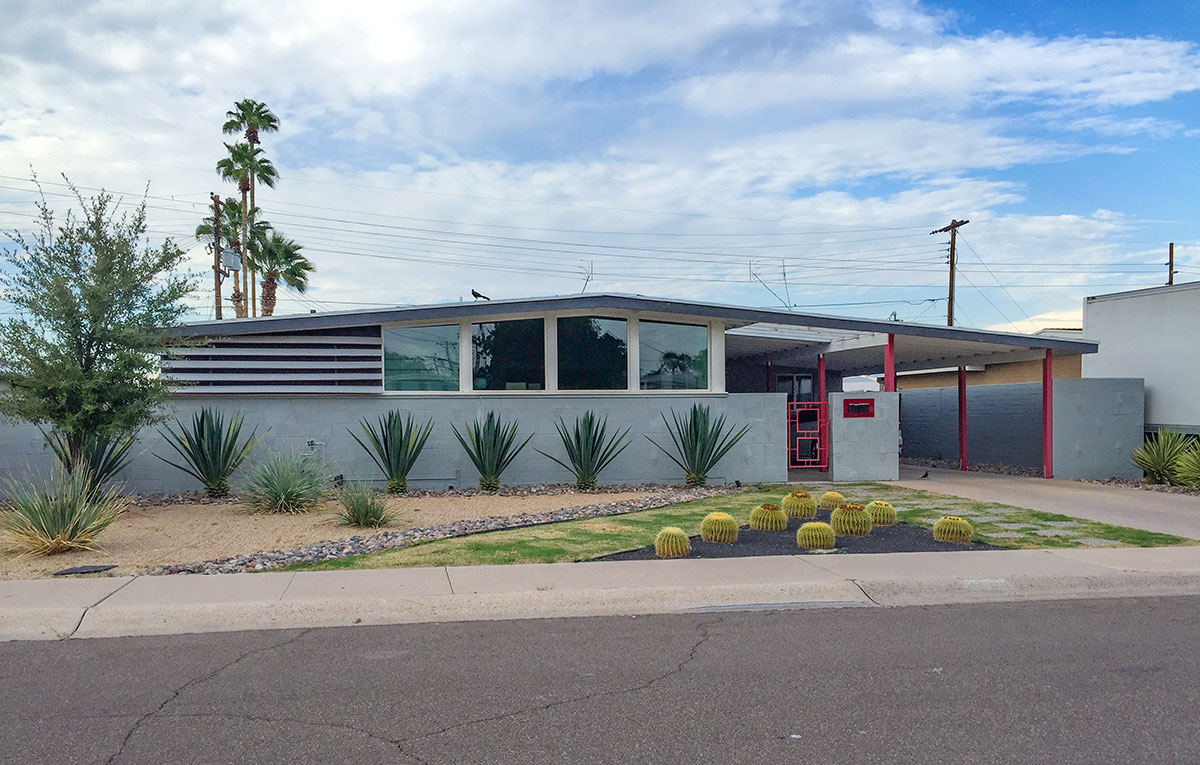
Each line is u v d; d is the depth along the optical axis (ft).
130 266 41.19
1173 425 64.80
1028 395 70.03
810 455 65.87
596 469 51.37
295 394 50.39
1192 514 42.80
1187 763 14.19
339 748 14.61
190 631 22.12
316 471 44.37
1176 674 18.86
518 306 51.31
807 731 15.48
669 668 19.16
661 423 54.49
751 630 22.50
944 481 58.39
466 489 51.19
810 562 29.73
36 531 30.48
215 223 109.70
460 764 14.03
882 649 20.76
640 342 55.42
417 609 23.97
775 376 86.63
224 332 48.88
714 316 53.98
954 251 127.13
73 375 38.73
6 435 47.21
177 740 14.90
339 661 19.53
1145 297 67.10
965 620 23.72
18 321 39.22
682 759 14.26
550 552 31.17
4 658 19.70
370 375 51.11
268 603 23.59
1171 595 27.07
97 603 23.38
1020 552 31.94
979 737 15.24
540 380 53.78
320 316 49.57
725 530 33.45
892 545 33.40
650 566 28.86
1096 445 62.75
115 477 48.34
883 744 14.90
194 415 49.08
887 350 57.77
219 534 35.50
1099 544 34.14
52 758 14.11
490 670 18.93
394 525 37.96
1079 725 15.81
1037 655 20.27
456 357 52.65
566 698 17.15
